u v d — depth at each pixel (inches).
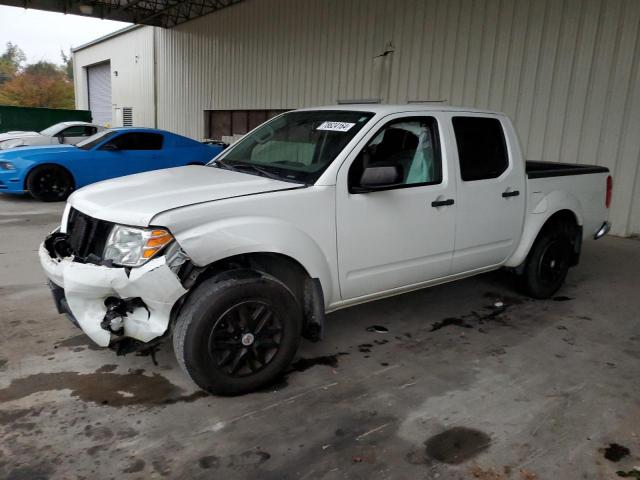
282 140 157.8
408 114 150.0
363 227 138.5
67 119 914.7
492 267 178.4
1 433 107.7
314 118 158.2
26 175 379.6
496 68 372.2
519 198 175.9
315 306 132.9
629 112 306.8
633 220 313.6
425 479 98.3
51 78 2433.6
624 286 216.8
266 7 602.2
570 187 195.2
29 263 227.8
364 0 475.2
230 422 114.4
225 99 702.5
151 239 111.5
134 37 933.8
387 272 146.7
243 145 170.7
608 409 123.4
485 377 137.6
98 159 401.4
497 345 157.6
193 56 761.0
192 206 116.4
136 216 114.3
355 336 161.6
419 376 137.5
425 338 161.5
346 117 150.3
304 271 133.0
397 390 130.0
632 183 310.8
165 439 107.7
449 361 146.5
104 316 116.6
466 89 394.9
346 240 136.2
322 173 133.4
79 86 1254.9
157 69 870.4
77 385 127.4
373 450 106.3
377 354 149.8
